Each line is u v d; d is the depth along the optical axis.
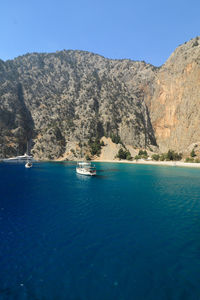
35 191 53.84
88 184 65.62
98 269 18.38
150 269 18.38
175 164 136.12
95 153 196.12
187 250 21.84
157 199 45.09
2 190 55.00
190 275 17.47
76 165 141.75
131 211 35.81
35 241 23.78
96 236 25.25
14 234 25.73
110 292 15.38
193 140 187.62
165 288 15.81
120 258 20.22
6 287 15.98
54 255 20.72
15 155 191.62
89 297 14.83
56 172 100.31
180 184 66.06
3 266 18.78
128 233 26.22
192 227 28.33
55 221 30.58
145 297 14.81
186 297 14.80
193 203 41.59
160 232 26.59
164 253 21.20
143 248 22.27
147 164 151.12
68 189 56.88
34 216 32.88
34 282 16.61
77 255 20.73
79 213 34.59
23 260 19.77
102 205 39.88
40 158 194.50
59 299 14.65
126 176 85.88
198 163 131.75
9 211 35.53
